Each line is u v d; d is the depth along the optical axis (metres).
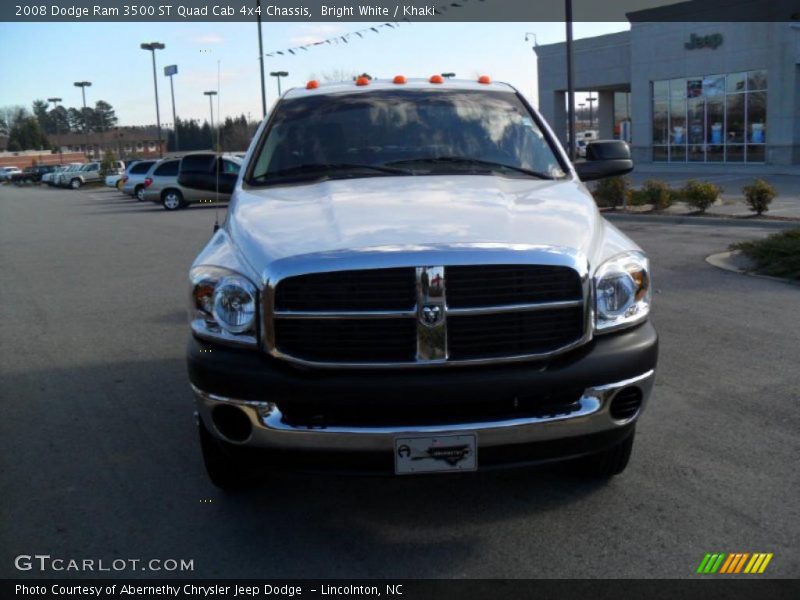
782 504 3.95
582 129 80.06
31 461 4.76
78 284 11.29
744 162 31.58
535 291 3.40
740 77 31.28
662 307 8.10
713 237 13.04
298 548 3.69
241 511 4.06
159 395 5.95
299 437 3.36
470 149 4.79
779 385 5.68
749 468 4.36
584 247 3.52
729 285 9.07
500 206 3.88
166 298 9.86
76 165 66.69
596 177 5.21
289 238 3.57
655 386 5.73
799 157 29.83
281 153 4.80
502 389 3.33
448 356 3.35
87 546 3.75
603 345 3.50
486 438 3.35
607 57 39.16
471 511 3.99
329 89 5.32
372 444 3.32
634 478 4.29
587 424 3.45
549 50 42.22
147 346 7.42
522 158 4.77
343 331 3.35
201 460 4.72
